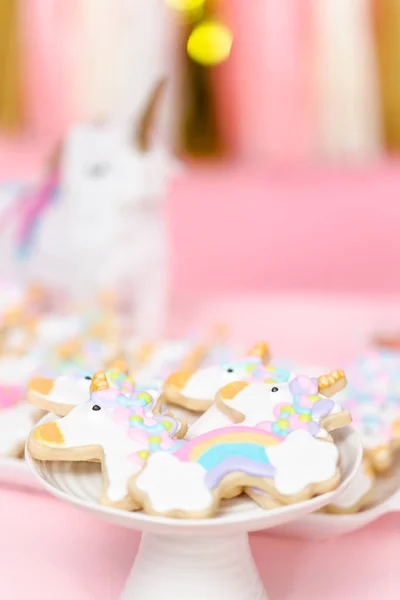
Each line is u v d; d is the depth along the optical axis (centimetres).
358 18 344
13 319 134
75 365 112
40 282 164
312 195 311
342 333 160
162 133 330
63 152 160
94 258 157
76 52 318
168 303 175
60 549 89
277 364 110
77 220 157
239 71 353
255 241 271
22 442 95
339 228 283
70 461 76
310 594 83
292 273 251
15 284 154
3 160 291
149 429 73
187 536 72
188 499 68
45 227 160
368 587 84
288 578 85
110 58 314
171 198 297
